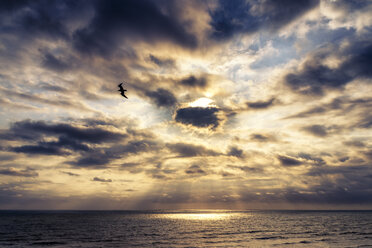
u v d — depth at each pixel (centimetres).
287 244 5059
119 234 7162
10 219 15188
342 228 8750
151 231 8006
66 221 13550
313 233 7144
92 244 5284
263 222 12606
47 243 5475
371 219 15150
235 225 10500
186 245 5059
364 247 4616
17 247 4991
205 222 12900
